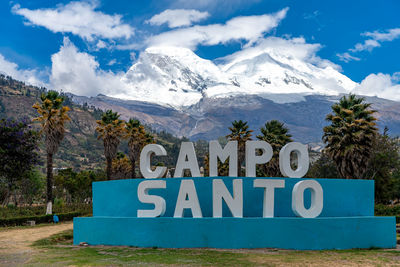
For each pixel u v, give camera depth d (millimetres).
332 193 28219
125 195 29688
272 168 61281
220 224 25094
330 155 46781
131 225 26719
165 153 28734
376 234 26625
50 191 53656
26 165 60938
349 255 23000
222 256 22078
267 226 25062
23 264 20797
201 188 27250
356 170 44875
